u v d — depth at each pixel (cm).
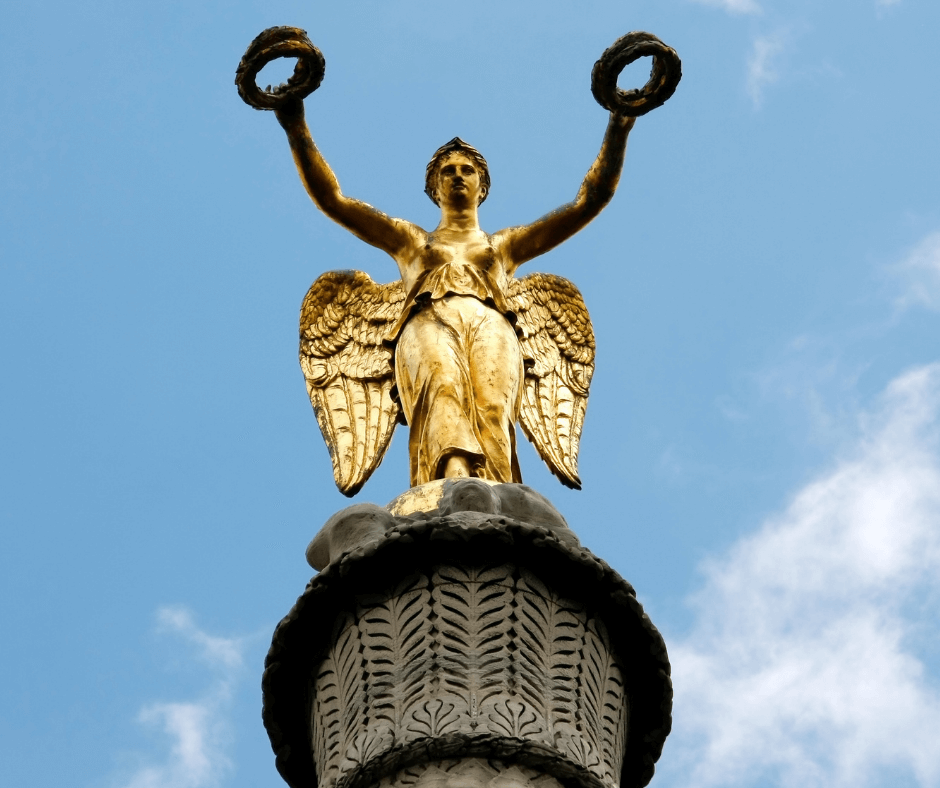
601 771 1543
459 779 1471
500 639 1587
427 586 1620
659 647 1677
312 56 2116
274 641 1672
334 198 2223
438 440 1944
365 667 1598
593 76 2119
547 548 1639
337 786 1528
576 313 2500
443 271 2145
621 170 2214
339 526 1711
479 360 2048
